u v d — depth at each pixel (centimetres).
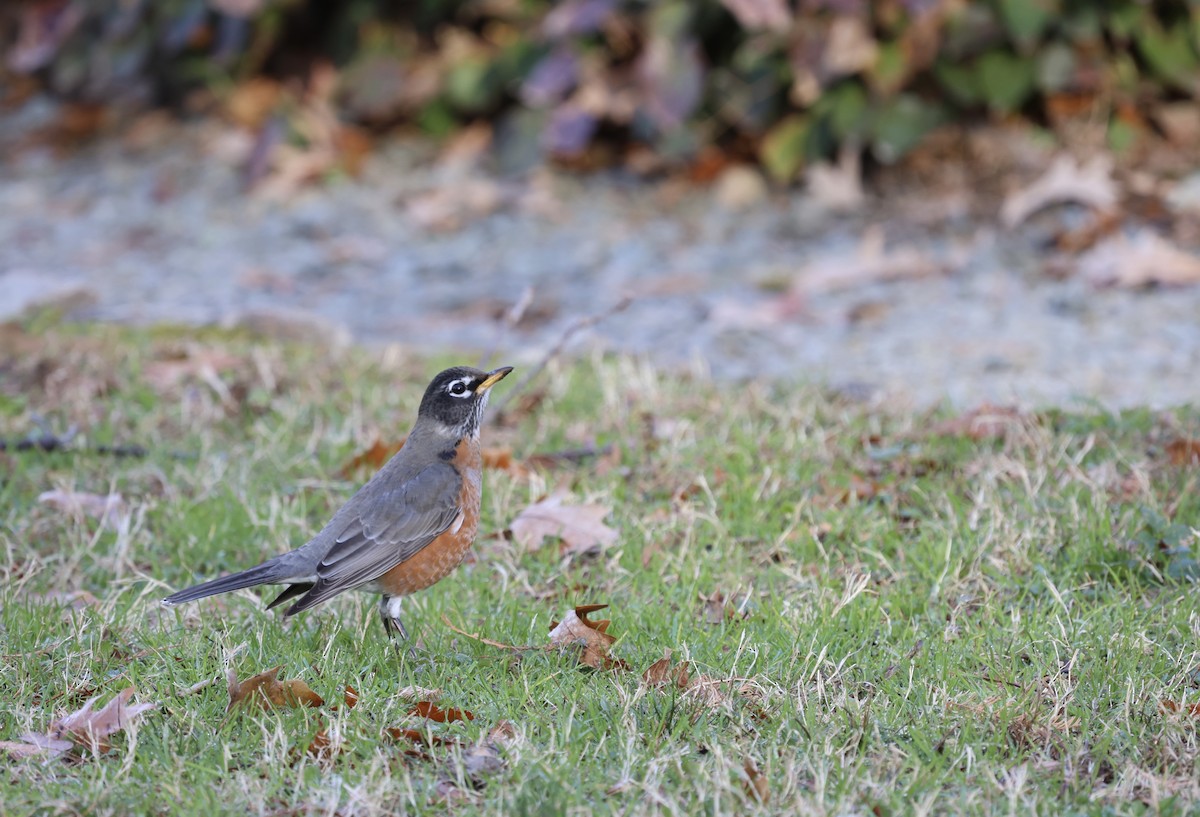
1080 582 888
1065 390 1237
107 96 2088
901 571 905
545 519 970
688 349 1391
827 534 955
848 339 1405
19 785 668
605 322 1472
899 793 650
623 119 1825
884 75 1723
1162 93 1802
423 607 880
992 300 1487
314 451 1109
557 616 859
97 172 1959
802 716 721
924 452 1068
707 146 1833
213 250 1720
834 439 1102
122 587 910
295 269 1661
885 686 752
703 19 1792
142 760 689
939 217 1694
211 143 2006
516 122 1859
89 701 732
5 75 2233
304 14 2030
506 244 1706
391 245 1720
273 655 808
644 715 727
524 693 746
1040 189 1650
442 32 1969
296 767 687
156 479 1060
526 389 1237
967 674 765
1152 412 1122
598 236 1716
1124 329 1391
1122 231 1611
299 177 1875
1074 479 991
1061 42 1730
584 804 646
